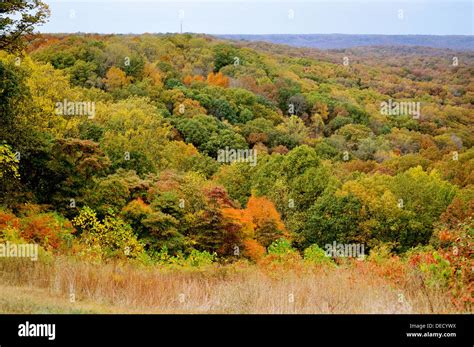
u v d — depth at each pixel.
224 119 87.88
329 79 115.12
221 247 23.62
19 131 24.45
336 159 75.31
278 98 102.94
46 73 43.12
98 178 24.56
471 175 58.22
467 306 10.19
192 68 112.56
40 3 28.11
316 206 49.12
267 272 13.73
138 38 117.00
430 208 49.69
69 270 12.25
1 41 27.97
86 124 40.28
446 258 10.81
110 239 18.72
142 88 85.38
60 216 20.83
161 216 21.80
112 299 11.19
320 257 18.83
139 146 37.94
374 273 12.14
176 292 11.70
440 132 82.06
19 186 22.47
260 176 53.31
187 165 58.03
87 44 91.56
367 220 48.28
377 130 87.12
